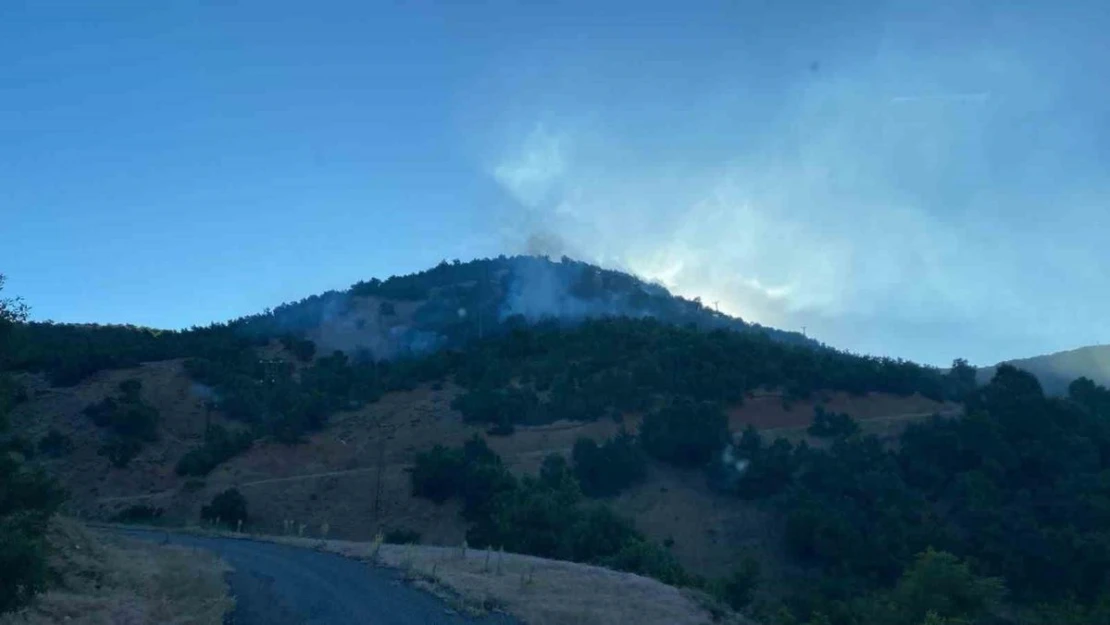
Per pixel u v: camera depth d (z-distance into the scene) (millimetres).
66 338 85625
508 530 43906
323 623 16891
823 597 43219
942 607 31328
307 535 53469
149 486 60125
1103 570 42312
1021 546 44062
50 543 18188
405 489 58688
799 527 49750
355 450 65812
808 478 56156
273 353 94250
